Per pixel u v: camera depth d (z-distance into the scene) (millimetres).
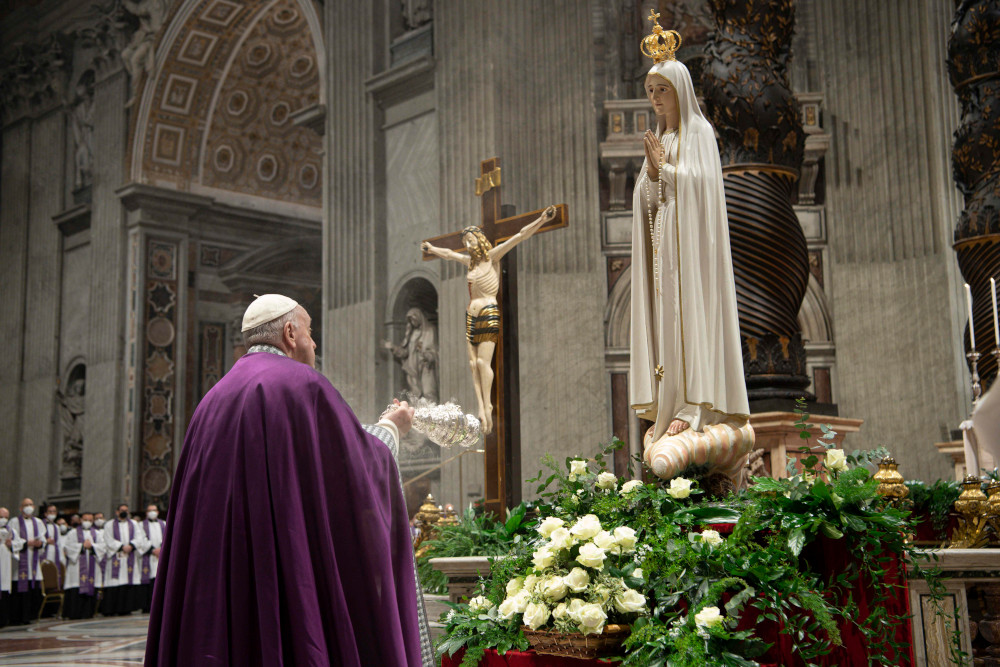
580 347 11312
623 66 12008
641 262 4090
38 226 19172
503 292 6199
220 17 16812
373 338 12641
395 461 2385
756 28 5555
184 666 2070
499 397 5992
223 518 2143
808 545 3205
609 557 3117
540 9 11984
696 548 3055
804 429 3641
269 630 2035
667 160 4023
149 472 17016
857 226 10984
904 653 3074
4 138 19953
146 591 14359
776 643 2904
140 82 17438
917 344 10500
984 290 6066
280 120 18781
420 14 12867
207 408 2291
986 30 6043
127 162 17547
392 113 13109
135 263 17312
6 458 18750
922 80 10891
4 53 19688
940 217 10586
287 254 18828
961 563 3529
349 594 2170
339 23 13750
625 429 11141
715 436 3754
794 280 5359
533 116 11852
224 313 18266
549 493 3906
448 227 11945
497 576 3461
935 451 10195
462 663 3256
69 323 18422
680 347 3859
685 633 2809
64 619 13750
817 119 11094
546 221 6023
